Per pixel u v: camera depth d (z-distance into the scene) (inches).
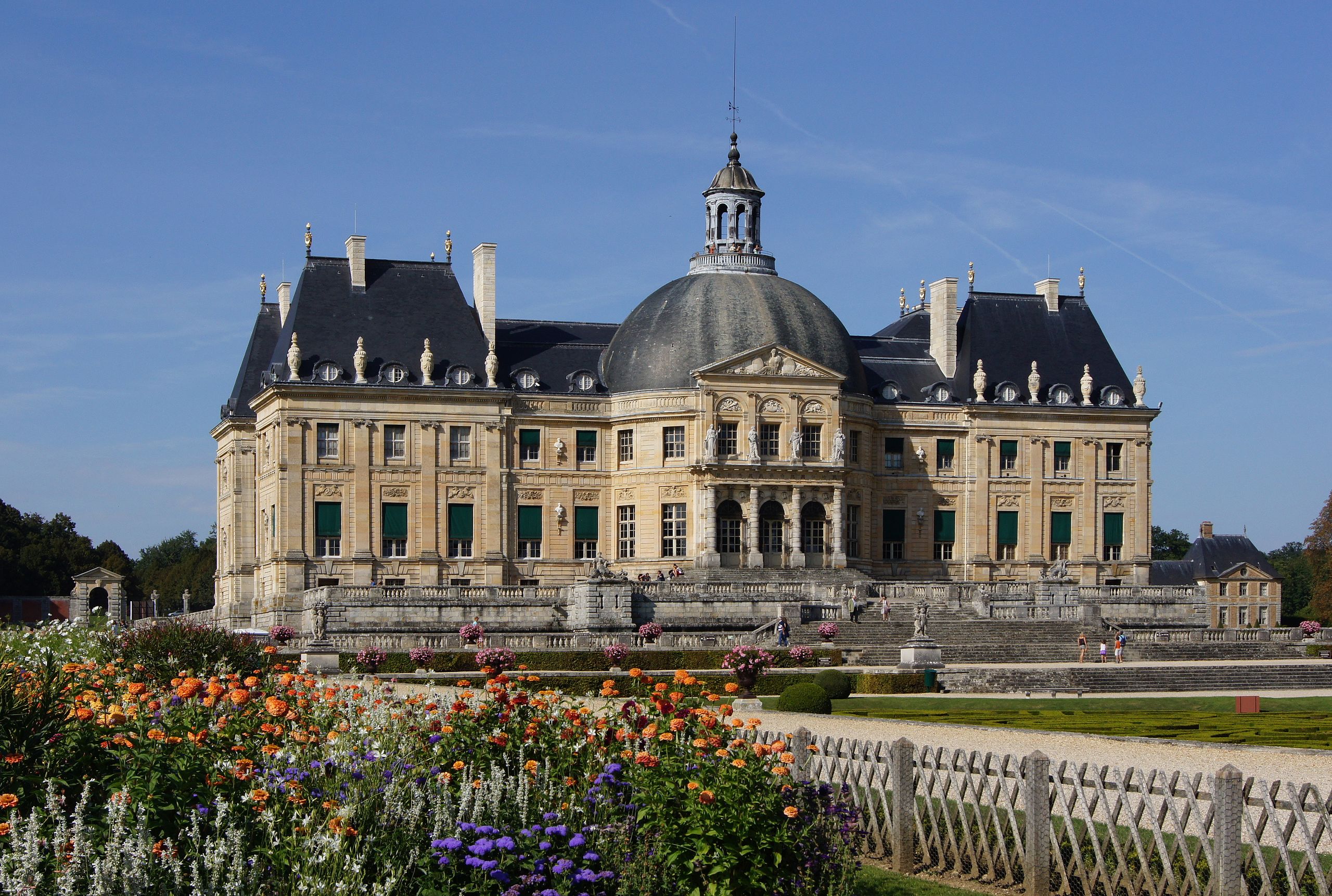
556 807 950.4
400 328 4370.1
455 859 842.2
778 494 4411.9
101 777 903.1
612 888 887.1
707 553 4328.3
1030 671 3006.9
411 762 979.9
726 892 900.6
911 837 1193.4
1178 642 3747.5
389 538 4264.3
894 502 4697.3
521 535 4414.4
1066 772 1105.4
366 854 845.8
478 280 4532.5
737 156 4837.6
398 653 3117.6
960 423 4741.6
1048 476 4773.6
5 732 899.4
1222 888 987.3
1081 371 4874.5
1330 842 1180.5
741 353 4375.0
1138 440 4835.1
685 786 933.2
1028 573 4734.3
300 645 3511.3
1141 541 4820.4
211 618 4803.2
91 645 1982.0
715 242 4751.5
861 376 4638.3
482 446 4357.8
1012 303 4963.1
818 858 983.0
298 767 940.0
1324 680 3120.1
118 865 756.0
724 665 2763.3
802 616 3745.1
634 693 1167.0
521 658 3105.3
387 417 4269.2
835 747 1290.6
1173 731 1946.4
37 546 6924.2
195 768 884.6
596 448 4503.0
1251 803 1084.5
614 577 3720.5
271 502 4301.2
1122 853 1050.7
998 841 1131.3
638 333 4557.1
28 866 742.5
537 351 4574.3
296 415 4197.8
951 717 2213.3
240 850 811.4
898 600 3981.3
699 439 4360.2
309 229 4426.7
